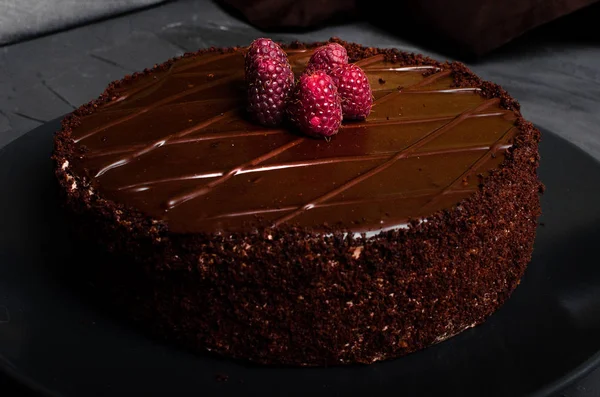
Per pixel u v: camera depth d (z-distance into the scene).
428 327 0.55
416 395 0.53
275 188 0.55
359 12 0.95
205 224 0.53
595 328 0.57
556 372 0.54
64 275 0.59
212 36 0.92
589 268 0.60
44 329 0.56
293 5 0.92
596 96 0.84
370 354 0.55
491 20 0.87
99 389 0.53
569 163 0.68
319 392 0.53
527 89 0.84
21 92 0.82
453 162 0.57
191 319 0.54
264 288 0.53
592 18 0.91
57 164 0.58
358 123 0.59
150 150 0.57
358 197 0.54
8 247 0.61
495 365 0.55
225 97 0.62
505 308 0.58
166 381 0.53
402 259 0.53
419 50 0.90
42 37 0.90
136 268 0.54
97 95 0.82
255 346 0.54
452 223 0.54
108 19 0.94
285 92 0.58
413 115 0.60
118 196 0.55
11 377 0.52
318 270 0.53
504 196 0.56
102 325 0.56
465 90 0.63
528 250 0.59
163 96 0.62
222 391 0.53
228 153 0.57
